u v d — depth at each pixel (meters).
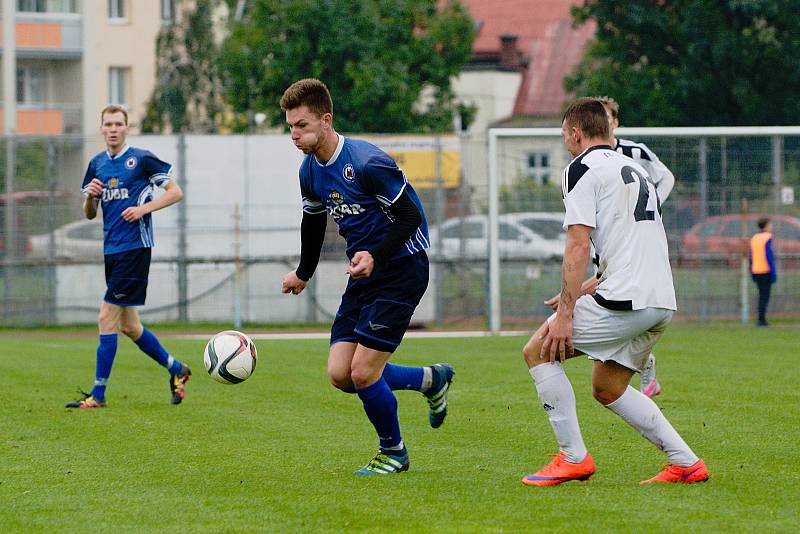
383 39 104.19
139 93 128.62
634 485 19.20
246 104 107.88
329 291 66.06
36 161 65.56
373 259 19.20
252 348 22.95
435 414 22.64
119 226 30.66
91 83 122.94
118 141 30.88
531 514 17.02
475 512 17.20
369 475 20.38
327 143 20.02
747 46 92.44
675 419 26.77
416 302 20.25
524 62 157.12
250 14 109.31
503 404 29.69
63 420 27.55
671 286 18.94
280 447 23.58
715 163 59.00
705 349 44.56
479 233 62.91
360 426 26.45
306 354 45.09
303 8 101.81
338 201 20.28
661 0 96.00
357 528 16.33
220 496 18.72
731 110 94.00
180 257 65.81
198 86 114.31
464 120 116.19
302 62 103.31
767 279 57.06
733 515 16.81
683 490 18.70
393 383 21.72
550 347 18.88
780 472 20.36
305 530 16.23
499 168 60.81
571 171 18.73
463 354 44.28
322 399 31.19
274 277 65.88
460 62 112.44
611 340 18.61
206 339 54.91
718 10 92.44
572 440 19.27
